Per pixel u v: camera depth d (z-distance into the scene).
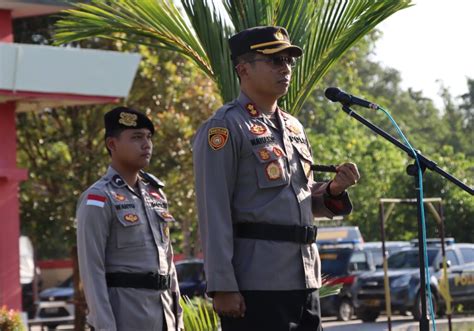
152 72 26.58
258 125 6.44
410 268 26.98
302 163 6.53
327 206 6.67
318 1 9.73
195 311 9.95
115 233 7.67
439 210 18.45
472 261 26.14
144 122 7.94
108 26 10.13
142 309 7.61
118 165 7.89
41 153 26.36
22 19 26.11
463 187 6.76
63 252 49.69
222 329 6.48
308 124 45.25
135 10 10.02
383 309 26.19
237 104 6.53
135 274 7.64
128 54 19.97
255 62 6.45
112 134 7.88
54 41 10.49
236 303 6.23
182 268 31.23
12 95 18.73
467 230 27.47
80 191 25.72
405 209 33.25
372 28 9.77
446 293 18.62
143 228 7.75
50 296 34.50
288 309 6.31
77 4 10.29
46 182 26.09
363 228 36.25
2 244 19.09
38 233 27.08
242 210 6.35
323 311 28.30
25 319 19.31
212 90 27.48
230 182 6.35
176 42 10.07
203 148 6.39
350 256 29.14
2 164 19.34
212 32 9.69
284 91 6.50
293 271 6.32
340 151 38.16
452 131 67.38
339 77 43.06
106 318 7.43
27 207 25.98
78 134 25.95
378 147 37.72
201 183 6.38
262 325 6.27
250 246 6.31
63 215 25.66
